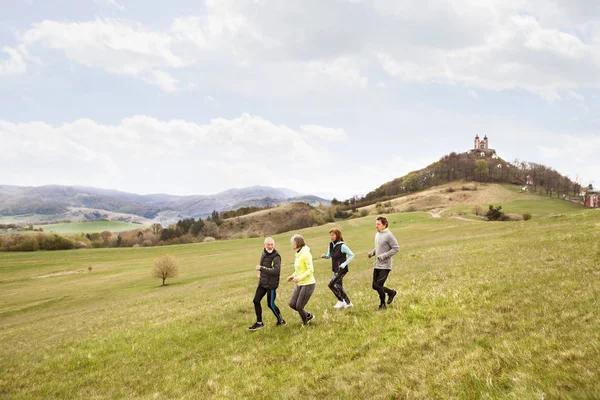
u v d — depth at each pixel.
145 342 11.43
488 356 6.06
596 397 3.95
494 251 20.86
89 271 76.00
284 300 16.36
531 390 4.56
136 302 29.09
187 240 151.25
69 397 8.02
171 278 55.78
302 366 7.63
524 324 7.17
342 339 8.77
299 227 172.62
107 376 9.00
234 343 9.97
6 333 23.69
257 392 6.84
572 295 8.48
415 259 26.16
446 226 82.50
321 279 25.81
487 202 181.50
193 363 9.02
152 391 7.74
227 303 17.78
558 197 186.62
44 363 10.75
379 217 10.54
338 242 11.43
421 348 7.27
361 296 13.30
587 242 17.27
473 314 8.49
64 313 33.66
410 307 9.97
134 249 108.31
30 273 77.25
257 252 84.12
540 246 19.20
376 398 5.56
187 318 14.38
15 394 8.48
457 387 5.27
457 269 16.25
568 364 5.07
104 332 14.67
